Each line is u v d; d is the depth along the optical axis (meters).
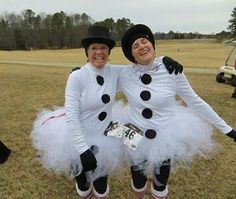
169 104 1.64
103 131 1.67
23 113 4.06
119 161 1.71
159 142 1.62
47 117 1.78
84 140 1.55
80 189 1.80
